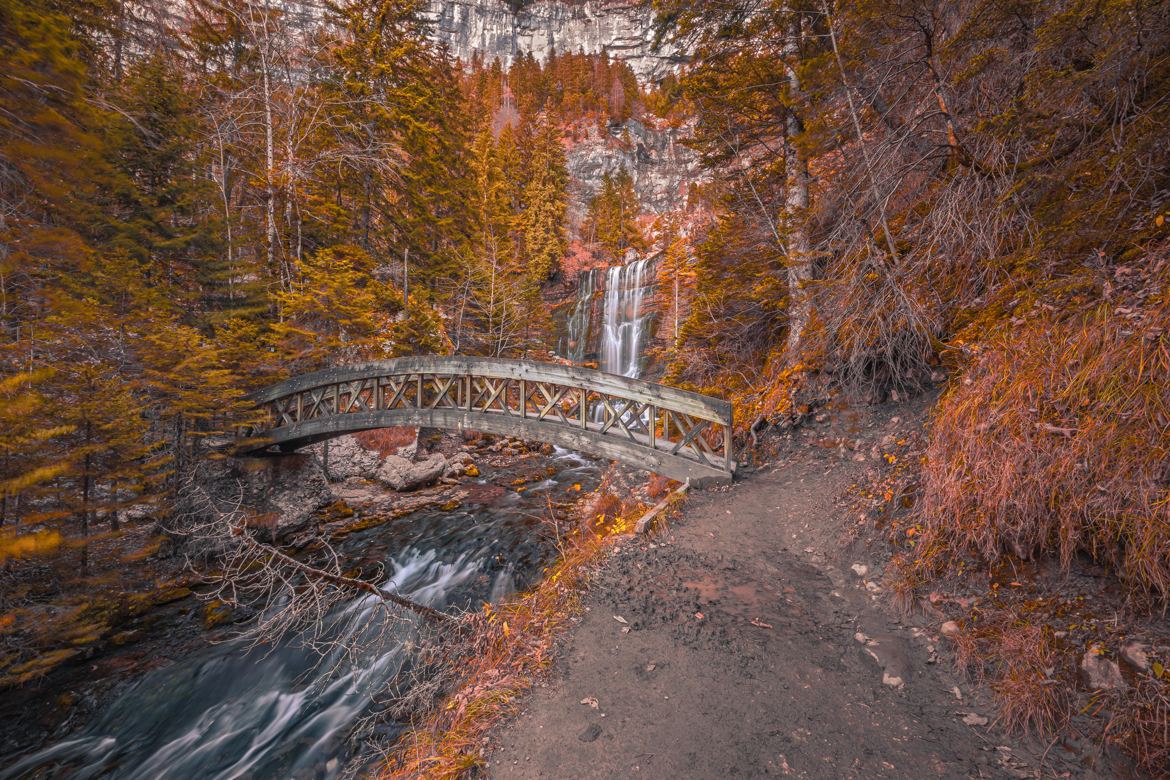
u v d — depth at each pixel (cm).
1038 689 240
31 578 636
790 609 371
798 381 748
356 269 1692
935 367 559
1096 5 275
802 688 286
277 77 1761
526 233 3612
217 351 902
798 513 525
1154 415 263
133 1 762
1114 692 222
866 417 617
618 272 3328
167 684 549
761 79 880
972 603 317
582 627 363
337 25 1750
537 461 1588
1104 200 353
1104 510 270
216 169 1752
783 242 894
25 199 318
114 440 680
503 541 889
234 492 990
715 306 1084
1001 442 335
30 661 554
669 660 319
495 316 2156
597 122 6341
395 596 482
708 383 1142
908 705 265
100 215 1015
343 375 1121
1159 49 287
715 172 1098
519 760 249
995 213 435
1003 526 320
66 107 292
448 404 1015
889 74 516
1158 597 247
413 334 1622
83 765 452
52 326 654
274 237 1614
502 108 6762
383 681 497
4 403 442
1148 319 291
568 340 3378
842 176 634
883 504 451
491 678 325
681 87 945
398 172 1827
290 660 575
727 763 237
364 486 1290
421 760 277
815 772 229
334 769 389
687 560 459
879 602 363
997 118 372
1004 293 434
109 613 675
